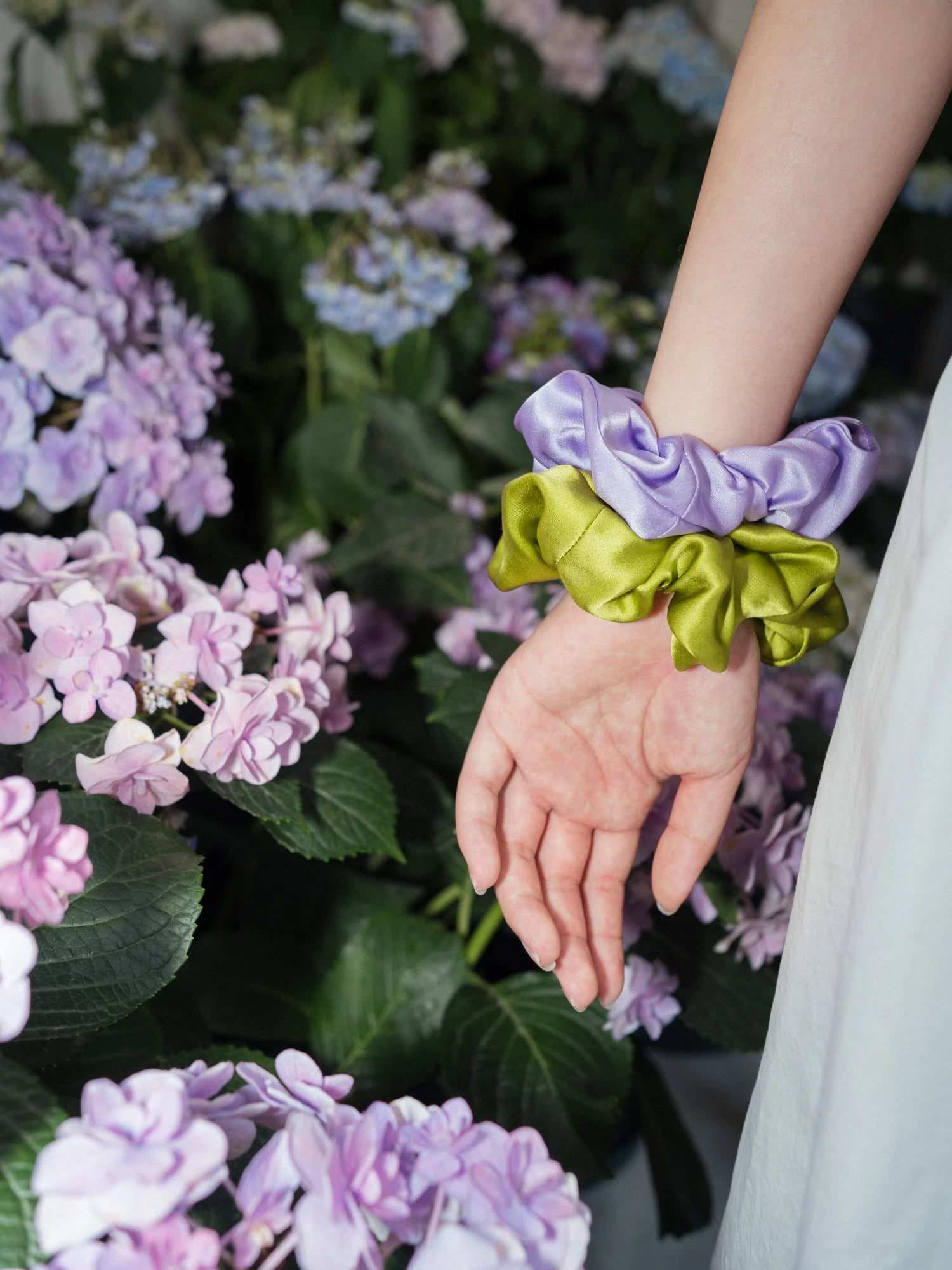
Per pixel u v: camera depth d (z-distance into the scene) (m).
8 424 0.70
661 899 0.62
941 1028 0.49
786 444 0.57
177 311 0.82
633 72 1.77
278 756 0.60
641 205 1.76
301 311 1.19
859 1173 0.51
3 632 0.59
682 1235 0.76
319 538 0.93
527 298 1.34
